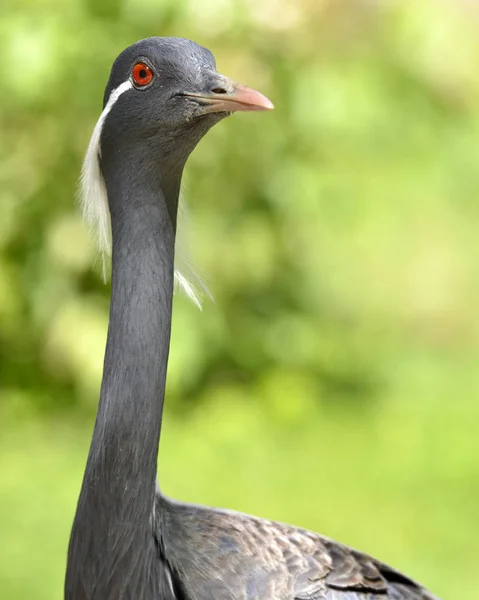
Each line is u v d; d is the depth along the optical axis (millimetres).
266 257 13500
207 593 5422
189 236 5797
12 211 12367
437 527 10797
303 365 14234
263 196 13648
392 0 15531
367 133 14203
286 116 13375
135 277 5215
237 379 13875
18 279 12695
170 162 5266
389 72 15484
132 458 5125
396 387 14508
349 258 17375
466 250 17797
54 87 11914
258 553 5594
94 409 12719
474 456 12352
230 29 12508
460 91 17609
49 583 9258
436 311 16500
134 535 5148
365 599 5758
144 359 5152
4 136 12320
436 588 9617
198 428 12781
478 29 18359
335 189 14930
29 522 10305
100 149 5387
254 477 11633
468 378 14859
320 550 5793
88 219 5562
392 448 12672
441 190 17719
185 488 11180
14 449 11938
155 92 5195
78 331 12617
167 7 12227
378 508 11125
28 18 12055
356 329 15820
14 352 13016
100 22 12234
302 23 13438
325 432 12945
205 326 13016
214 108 5164
